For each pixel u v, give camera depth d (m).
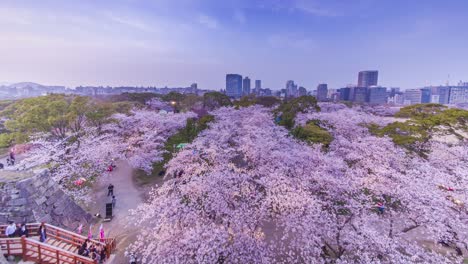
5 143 22.17
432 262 9.18
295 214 11.18
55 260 11.34
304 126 29.97
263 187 14.05
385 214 12.23
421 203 11.73
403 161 18.91
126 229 16.23
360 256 9.43
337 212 11.96
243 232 10.70
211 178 13.68
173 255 9.86
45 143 21.77
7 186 13.81
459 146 21.27
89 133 26.11
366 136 25.91
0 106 33.50
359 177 14.92
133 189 22.42
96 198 20.48
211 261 9.46
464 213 11.34
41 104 25.12
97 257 11.96
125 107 38.84
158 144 26.58
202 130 29.97
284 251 11.39
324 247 11.46
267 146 19.88
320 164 16.62
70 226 16.02
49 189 15.58
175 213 11.48
